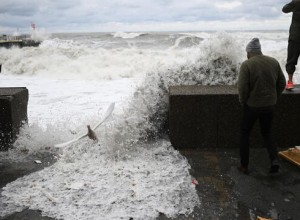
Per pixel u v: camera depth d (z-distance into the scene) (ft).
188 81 20.20
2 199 12.64
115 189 13.08
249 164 15.61
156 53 70.49
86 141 17.49
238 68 20.45
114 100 36.58
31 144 18.16
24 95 19.97
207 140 17.53
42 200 12.46
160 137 18.95
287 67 18.21
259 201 12.42
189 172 14.79
